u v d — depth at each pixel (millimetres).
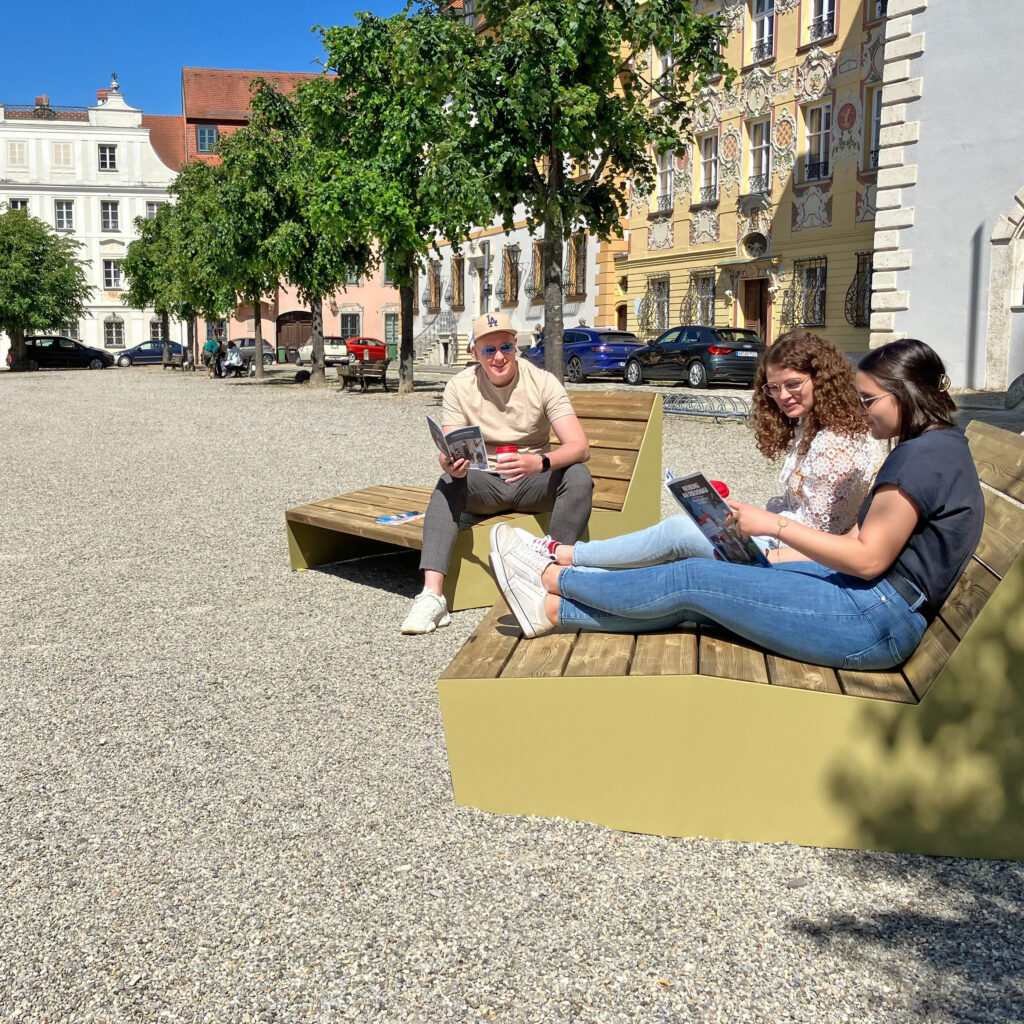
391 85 21984
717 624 3506
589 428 6504
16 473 12039
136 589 6449
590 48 14773
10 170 66562
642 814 3230
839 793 3076
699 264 30453
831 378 3619
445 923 2760
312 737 4027
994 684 2939
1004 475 3295
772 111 27359
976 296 17828
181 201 39844
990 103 17375
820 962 2566
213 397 25922
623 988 2482
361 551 7199
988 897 2826
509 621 3943
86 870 3082
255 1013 2430
